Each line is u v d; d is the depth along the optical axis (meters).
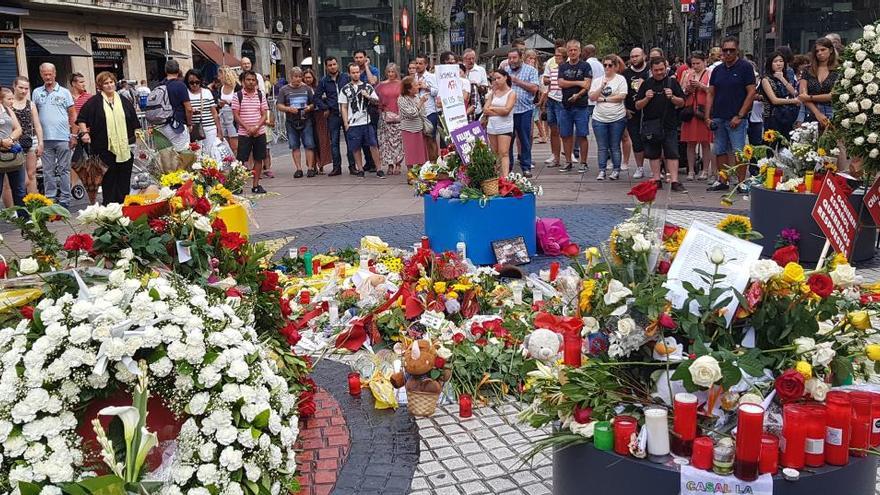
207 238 4.54
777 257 3.22
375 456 4.38
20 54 28.11
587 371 3.17
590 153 18.05
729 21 58.22
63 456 3.02
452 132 8.38
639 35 60.88
